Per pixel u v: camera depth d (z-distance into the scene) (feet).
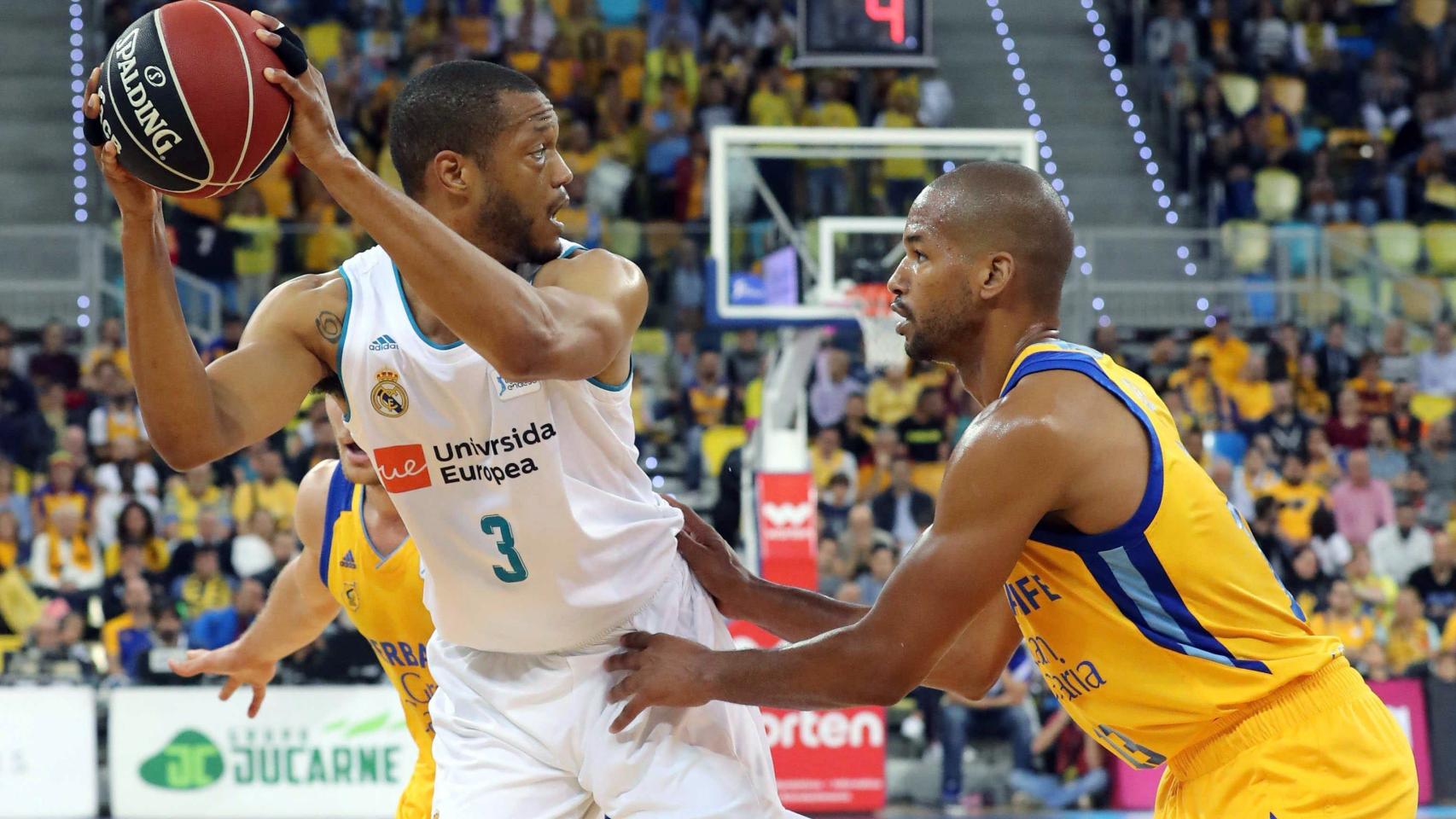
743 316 43.16
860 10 40.93
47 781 42.29
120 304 58.08
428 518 13.78
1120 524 13.08
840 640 13.23
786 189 43.98
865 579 46.37
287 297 13.79
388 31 71.72
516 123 13.25
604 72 71.10
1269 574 13.71
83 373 55.77
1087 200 73.92
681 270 59.00
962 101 76.89
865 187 44.24
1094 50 79.46
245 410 13.29
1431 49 78.28
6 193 68.13
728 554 15.88
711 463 56.65
